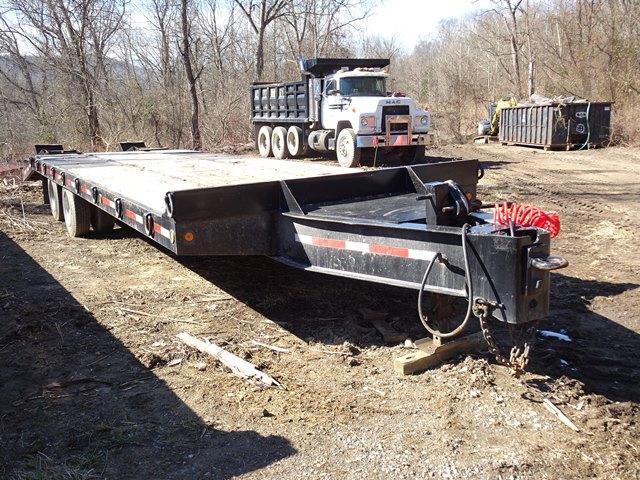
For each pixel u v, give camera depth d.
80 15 21.95
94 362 4.58
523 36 37.34
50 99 22.62
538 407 3.71
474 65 45.31
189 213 4.41
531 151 20.62
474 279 3.70
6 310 5.72
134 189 5.81
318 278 6.27
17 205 11.35
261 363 4.44
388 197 5.52
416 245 3.99
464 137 26.80
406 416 3.67
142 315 5.51
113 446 3.46
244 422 3.66
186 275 6.67
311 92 17.47
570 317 5.27
